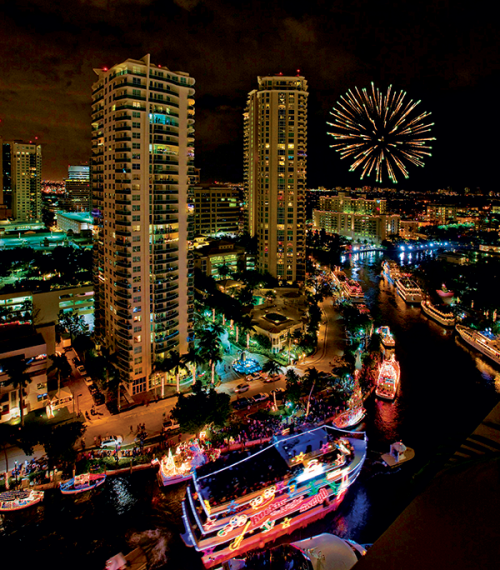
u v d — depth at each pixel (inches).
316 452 3016.7
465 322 6968.5
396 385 4753.9
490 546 230.8
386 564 250.4
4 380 3804.1
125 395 4411.9
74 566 2524.6
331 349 5723.4
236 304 6200.8
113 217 4461.1
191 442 3617.1
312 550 2493.8
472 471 286.5
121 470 3321.9
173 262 4618.6
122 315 4360.2
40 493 3021.7
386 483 3240.7
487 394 4633.4
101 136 4685.0
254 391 4544.8
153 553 2642.7
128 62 4045.3
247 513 2662.4
